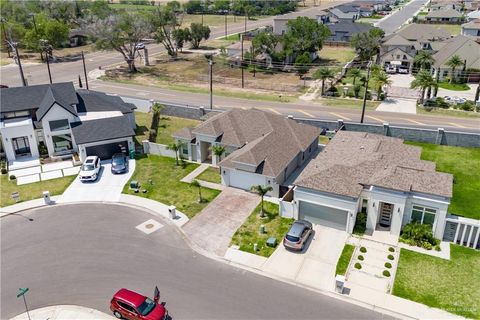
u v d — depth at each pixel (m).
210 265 31.25
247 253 32.44
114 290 28.88
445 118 60.31
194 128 48.56
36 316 26.81
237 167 40.91
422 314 26.42
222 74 91.19
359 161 38.44
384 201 33.62
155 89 80.12
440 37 100.75
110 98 60.06
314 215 35.91
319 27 93.62
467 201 39.31
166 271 30.66
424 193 32.69
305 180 35.47
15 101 50.22
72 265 31.48
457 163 46.81
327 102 69.31
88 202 40.25
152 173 45.84
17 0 142.00
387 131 52.97
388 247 32.72
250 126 47.06
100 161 48.81
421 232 32.94
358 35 93.12
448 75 79.75
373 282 29.11
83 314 26.91
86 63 102.81
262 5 193.38
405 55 87.62
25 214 38.41
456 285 28.73
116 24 89.00
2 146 49.72
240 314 26.59
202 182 43.69
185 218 37.25
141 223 36.66
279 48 96.88
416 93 72.81
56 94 50.62
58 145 49.75
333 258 31.62
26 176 45.53
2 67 97.19
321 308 26.98
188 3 191.38
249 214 37.69
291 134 46.59
